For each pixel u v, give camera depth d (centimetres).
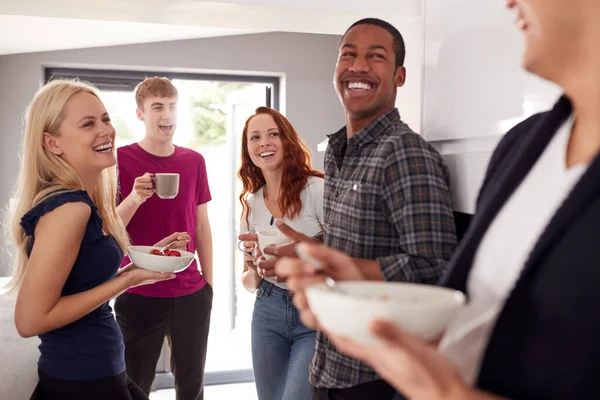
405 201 137
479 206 88
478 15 133
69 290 156
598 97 60
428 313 53
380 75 154
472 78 137
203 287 285
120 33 366
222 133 729
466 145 145
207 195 296
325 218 169
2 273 372
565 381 55
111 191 193
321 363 161
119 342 164
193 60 414
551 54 61
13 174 395
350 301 54
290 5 174
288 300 227
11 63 392
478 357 73
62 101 161
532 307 59
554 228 58
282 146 244
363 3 176
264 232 175
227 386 391
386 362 54
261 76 444
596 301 54
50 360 153
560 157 69
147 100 274
